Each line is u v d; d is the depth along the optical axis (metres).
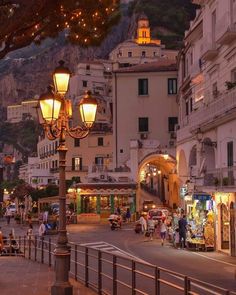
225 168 30.25
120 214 54.69
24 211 67.31
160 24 147.62
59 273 13.54
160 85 63.38
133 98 63.75
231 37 31.12
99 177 60.66
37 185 89.56
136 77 63.81
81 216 56.97
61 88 13.55
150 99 63.47
